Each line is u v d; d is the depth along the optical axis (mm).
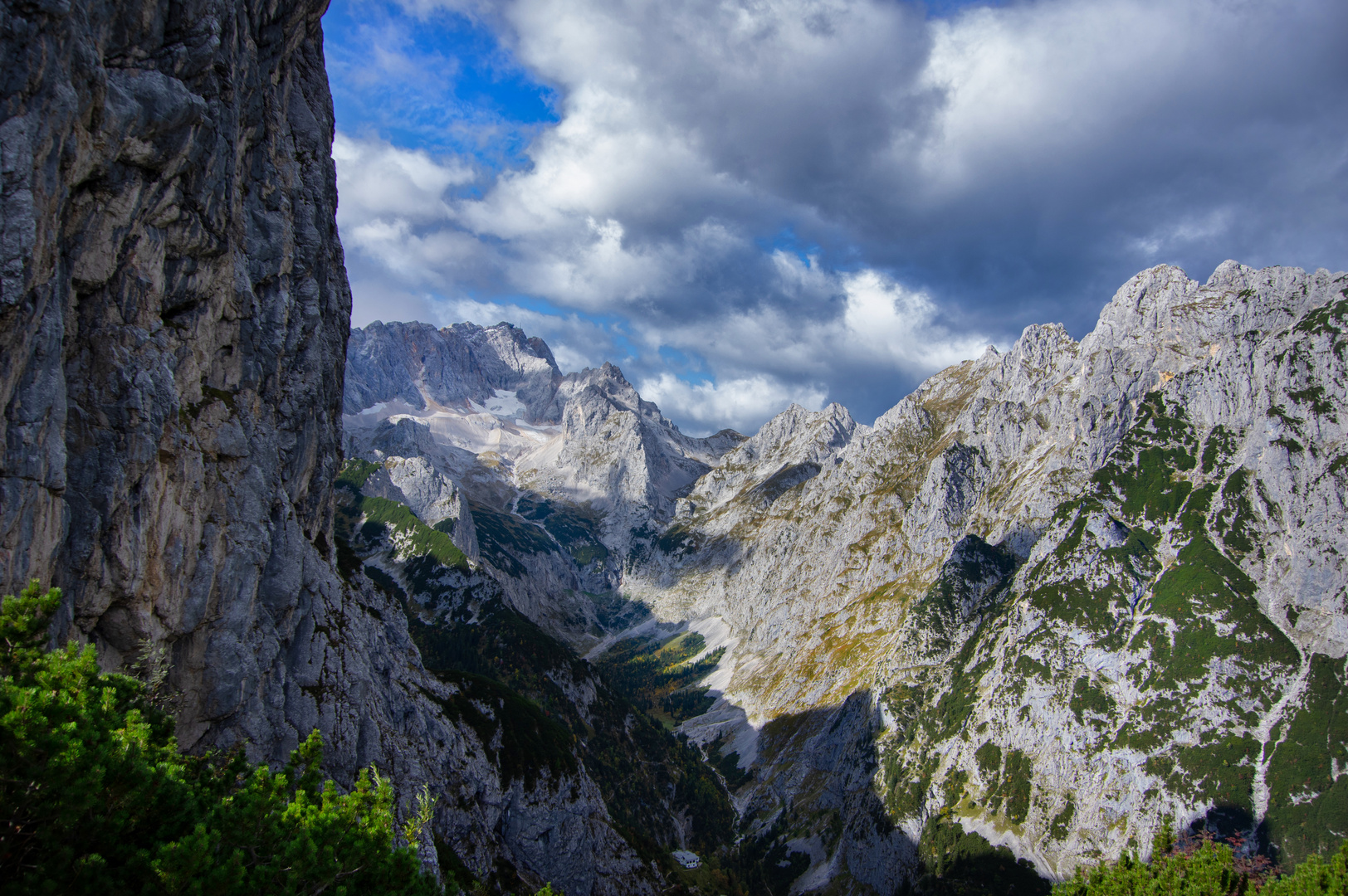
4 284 29703
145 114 38500
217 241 49031
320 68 88188
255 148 60031
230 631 51750
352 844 31094
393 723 97125
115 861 25047
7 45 29578
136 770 25625
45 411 33250
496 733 127812
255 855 28891
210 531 49625
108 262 39094
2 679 25172
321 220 84125
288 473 75625
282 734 62031
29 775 22938
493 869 105062
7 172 29734
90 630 40031
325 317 88562
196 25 42531
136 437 40625
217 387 53406
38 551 33594
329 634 75750
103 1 36250
